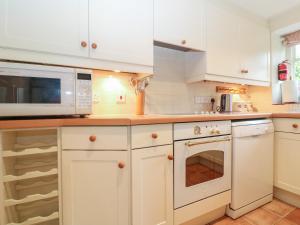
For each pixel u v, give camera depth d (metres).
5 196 0.93
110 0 1.23
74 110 1.08
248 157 1.52
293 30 2.17
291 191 1.62
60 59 1.10
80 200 0.99
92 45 1.17
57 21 1.08
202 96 2.10
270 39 2.23
